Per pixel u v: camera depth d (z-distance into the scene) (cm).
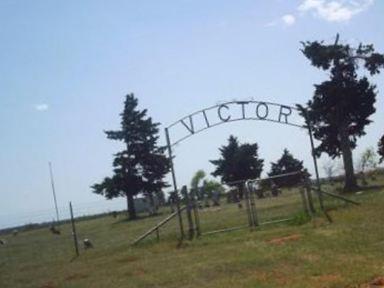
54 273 2106
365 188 5331
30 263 2652
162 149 7675
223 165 8588
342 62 5431
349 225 2228
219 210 4900
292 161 8675
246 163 8531
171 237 2677
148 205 8156
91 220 8188
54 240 4512
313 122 5491
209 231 2753
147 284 1590
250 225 2692
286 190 6756
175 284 1541
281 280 1404
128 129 7575
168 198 8019
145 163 7556
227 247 2120
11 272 2353
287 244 1975
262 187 5709
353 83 5516
